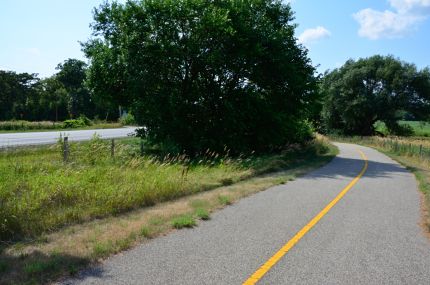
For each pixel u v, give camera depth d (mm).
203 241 7027
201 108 24344
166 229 7715
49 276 5242
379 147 45344
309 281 5336
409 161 26438
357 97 75625
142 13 23156
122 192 9570
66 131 45188
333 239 7324
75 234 7199
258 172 17062
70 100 99750
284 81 26281
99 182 10523
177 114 23203
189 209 9453
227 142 23922
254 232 7684
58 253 6102
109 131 46031
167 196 10805
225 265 5863
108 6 25406
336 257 6324
